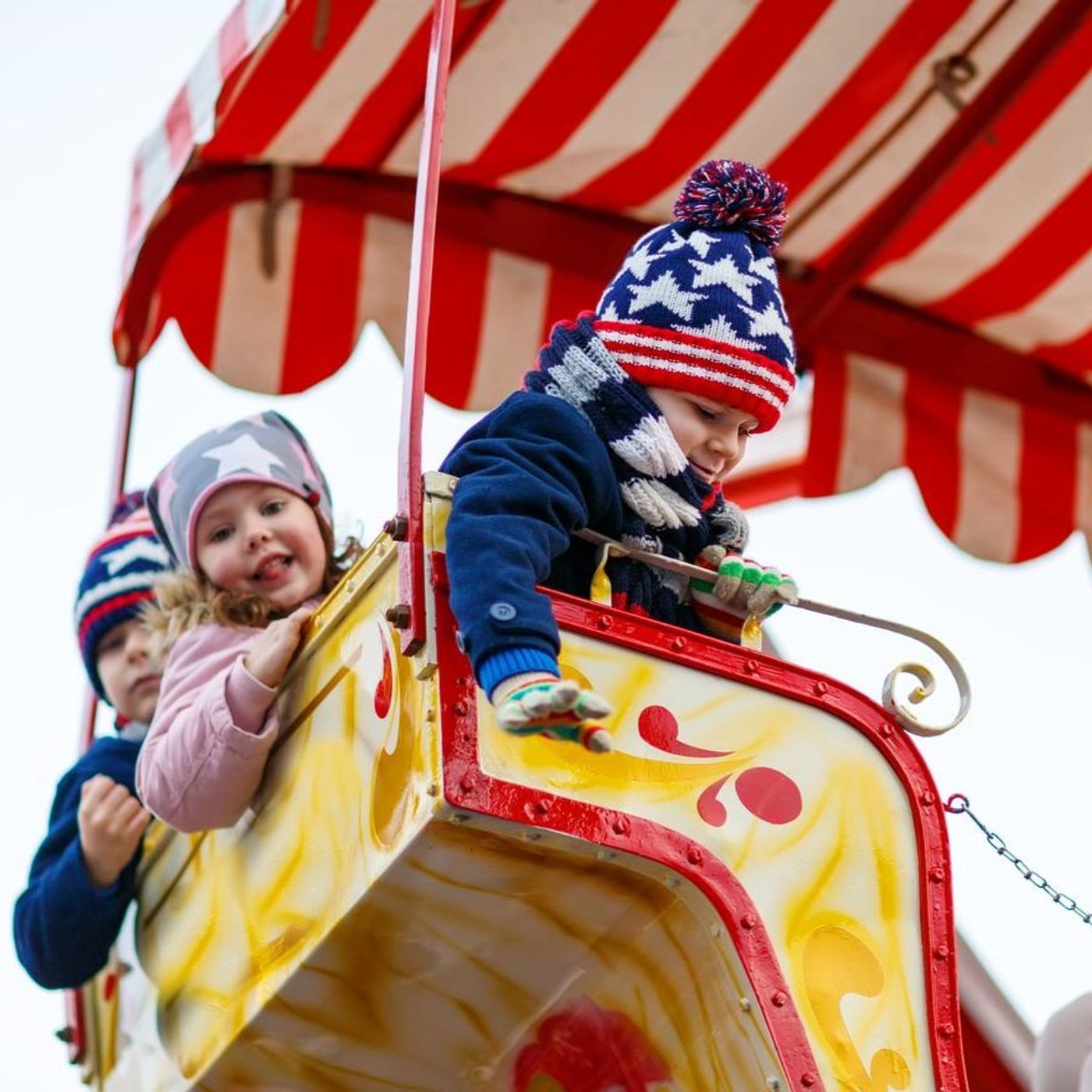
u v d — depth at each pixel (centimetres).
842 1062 412
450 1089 474
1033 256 744
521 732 362
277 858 478
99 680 651
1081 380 795
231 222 705
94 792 580
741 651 437
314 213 714
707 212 469
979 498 778
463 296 732
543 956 438
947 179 707
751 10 663
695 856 413
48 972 586
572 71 678
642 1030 441
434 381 728
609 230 742
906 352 776
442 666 402
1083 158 712
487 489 411
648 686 425
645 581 450
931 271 757
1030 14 670
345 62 648
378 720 432
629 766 415
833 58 680
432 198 459
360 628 452
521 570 395
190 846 538
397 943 439
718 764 425
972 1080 854
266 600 558
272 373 707
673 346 451
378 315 721
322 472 598
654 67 680
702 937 420
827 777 436
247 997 479
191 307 701
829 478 758
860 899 429
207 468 569
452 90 678
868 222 732
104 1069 602
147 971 558
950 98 692
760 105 697
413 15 632
